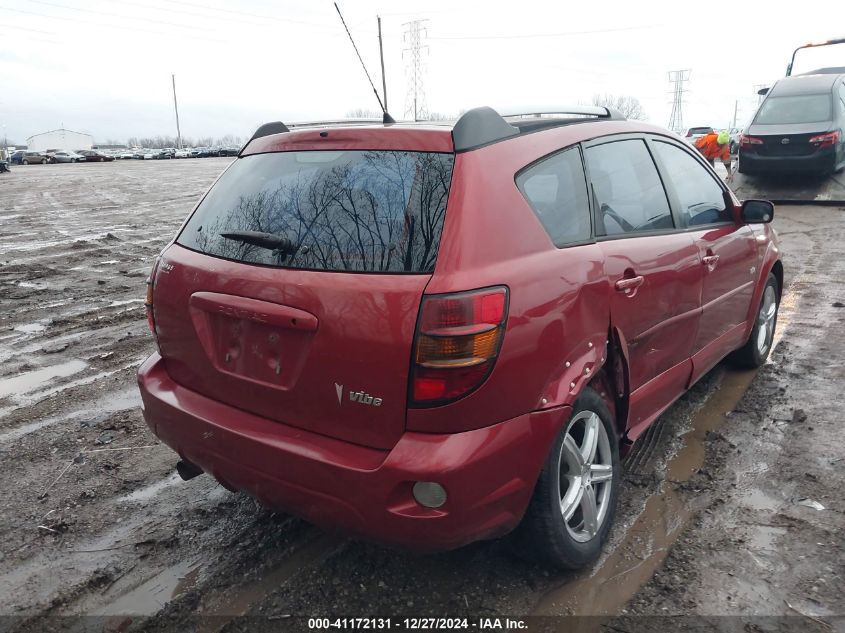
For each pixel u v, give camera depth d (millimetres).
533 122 2986
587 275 2750
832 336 5688
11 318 7039
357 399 2371
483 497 2367
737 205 4367
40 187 26141
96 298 7863
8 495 3631
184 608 2768
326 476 2395
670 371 3604
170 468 3916
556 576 2881
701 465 3730
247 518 3395
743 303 4465
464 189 2453
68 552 3145
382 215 2484
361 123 3158
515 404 2428
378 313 2316
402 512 2314
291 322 2449
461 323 2273
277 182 2822
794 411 4250
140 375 3098
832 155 12164
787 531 3119
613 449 3041
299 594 2826
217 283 2701
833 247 9242
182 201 19359
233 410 2730
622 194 3277
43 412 4688
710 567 2898
